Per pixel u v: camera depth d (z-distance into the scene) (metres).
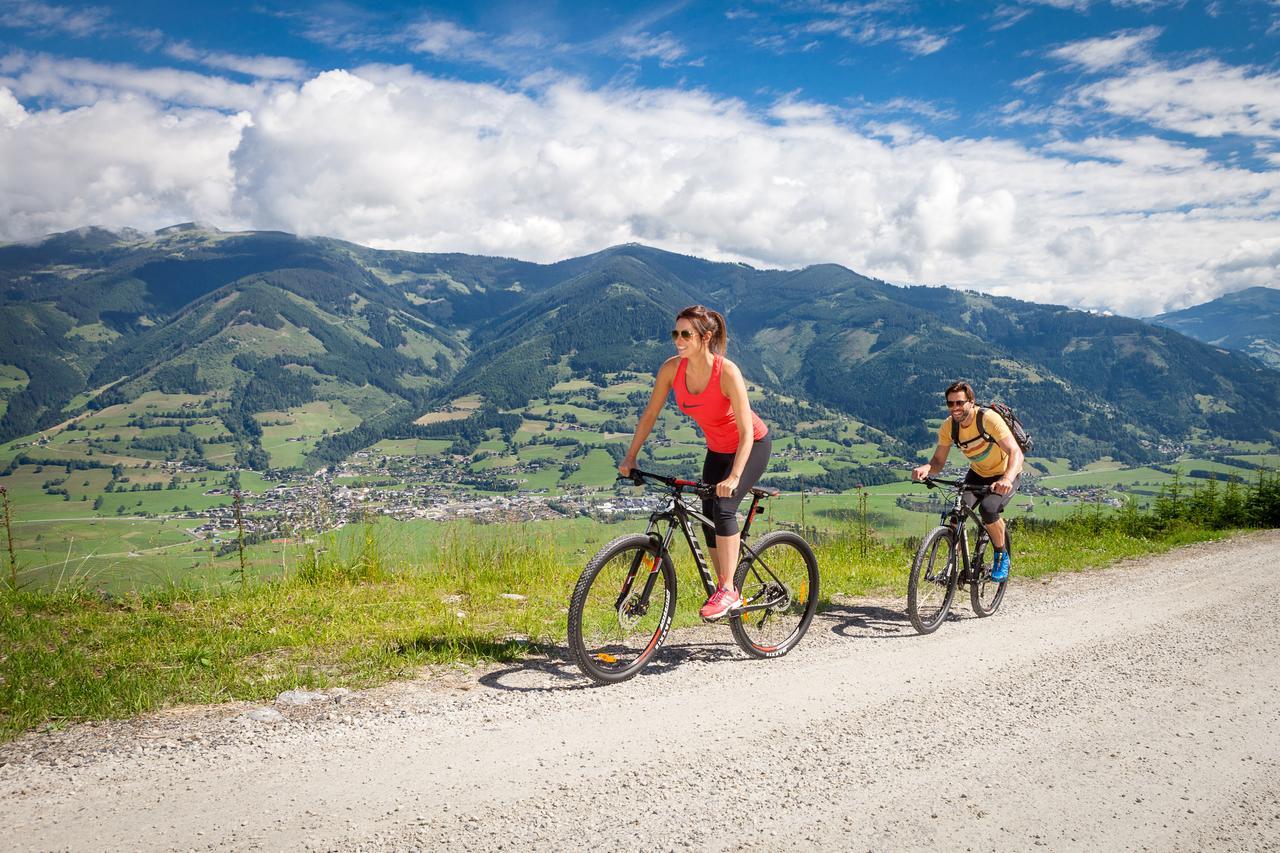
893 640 5.81
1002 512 6.70
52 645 4.94
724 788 3.14
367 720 3.73
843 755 3.53
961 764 3.47
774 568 5.35
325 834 2.61
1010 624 6.43
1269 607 7.13
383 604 6.45
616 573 4.62
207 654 4.80
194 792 2.88
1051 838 2.82
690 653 5.24
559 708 4.02
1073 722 4.05
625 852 2.60
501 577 7.75
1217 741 3.82
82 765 3.06
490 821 2.77
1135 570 9.91
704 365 4.56
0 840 2.45
